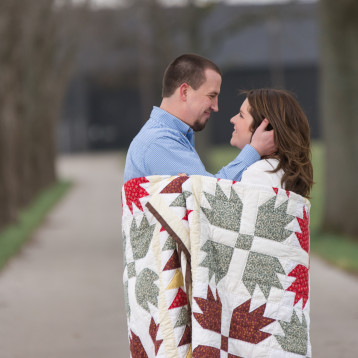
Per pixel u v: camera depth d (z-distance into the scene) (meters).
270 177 3.66
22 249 15.23
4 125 18.53
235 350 3.49
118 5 37.75
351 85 16.39
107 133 74.25
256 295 3.49
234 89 73.12
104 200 28.72
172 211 3.52
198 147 36.50
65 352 6.91
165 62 35.16
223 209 3.51
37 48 30.19
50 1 29.69
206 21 50.06
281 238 3.53
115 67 62.47
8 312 8.85
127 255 3.67
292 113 3.75
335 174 16.69
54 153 38.41
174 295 3.51
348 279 10.65
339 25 16.25
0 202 18.53
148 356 3.59
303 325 3.53
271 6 30.28
